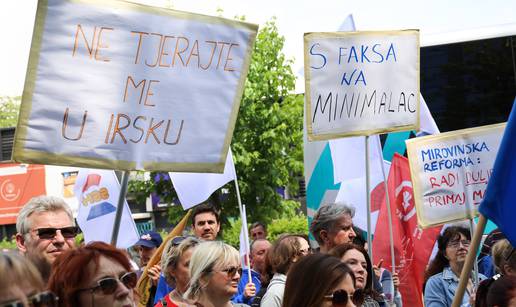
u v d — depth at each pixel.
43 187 24.25
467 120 13.99
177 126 4.69
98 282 3.41
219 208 19.22
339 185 8.57
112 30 4.48
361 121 6.39
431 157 7.11
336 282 3.79
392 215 7.87
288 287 3.89
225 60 4.84
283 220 20.28
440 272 7.35
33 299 2.51
